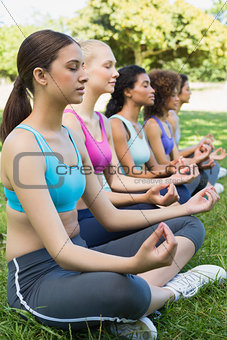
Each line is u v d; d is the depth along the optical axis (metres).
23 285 1.48
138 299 1.36
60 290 1.38
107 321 1.39
